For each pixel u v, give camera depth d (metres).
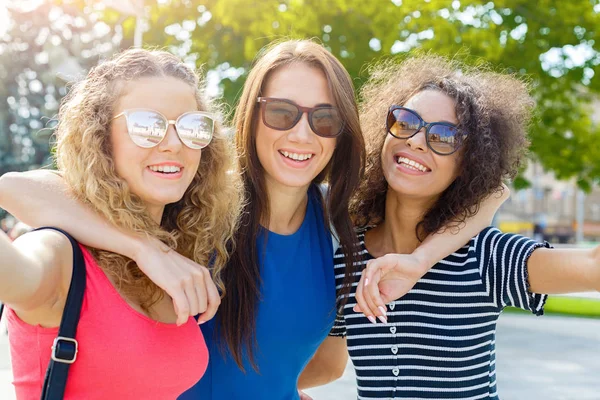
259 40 9.45
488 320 2.46
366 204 2.85
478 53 10.36
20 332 1.81
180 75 2.05
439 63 2.83
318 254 2.71
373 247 2.76
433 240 2.49
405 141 2.56
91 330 1.82
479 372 2.45
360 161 2.65
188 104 2.03
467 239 2.51
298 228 2.70
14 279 1.58
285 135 2.47
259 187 2.55
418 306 2.46
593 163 14.10
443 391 2.42
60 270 1.78
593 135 13.98
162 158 1.97
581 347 9.71
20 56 27.84
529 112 2.86
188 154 2.03
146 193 1.98
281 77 2.51
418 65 2.82
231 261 2.43
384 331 2.50
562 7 11.96
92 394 1.83
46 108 28.03
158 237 2.06
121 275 1.91
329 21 10.40
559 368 8.12
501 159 2.69
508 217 56.47
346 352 3.03
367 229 2.84
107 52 24.88
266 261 2.54
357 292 2.28
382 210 2.83
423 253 2.40
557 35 12.17
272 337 2.50
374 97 2.97
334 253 2.75
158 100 1.97
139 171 1.96
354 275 2.66
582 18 12.22
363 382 2.55
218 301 1.98
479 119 2.54
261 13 9.28
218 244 2.31
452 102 2.57
